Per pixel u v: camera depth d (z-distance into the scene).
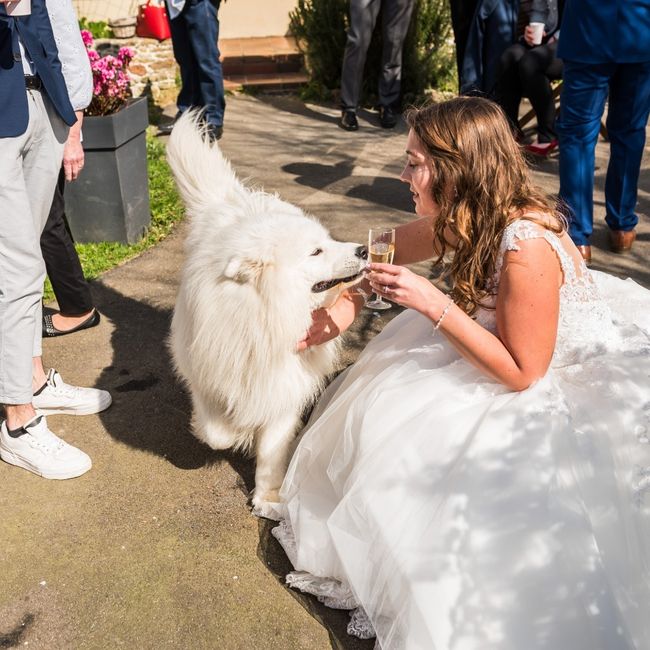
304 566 2.44
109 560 2.57
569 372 2.39
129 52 6.27
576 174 4.41
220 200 3.39
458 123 2.26
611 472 2.16
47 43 2.80
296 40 9.07
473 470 2.12
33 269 2.79
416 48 8.37
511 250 2.21
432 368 2.52
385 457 2.25
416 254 2.91
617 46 4.07
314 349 2.83
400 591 2.12
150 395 3.53
